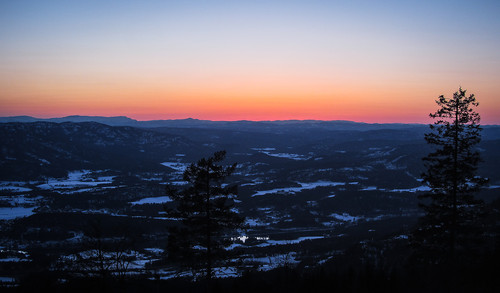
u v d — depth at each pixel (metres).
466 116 29.94
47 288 34.53
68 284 34.19
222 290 31.84
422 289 31.25
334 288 34.72
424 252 32.69
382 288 33.09
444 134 30.78
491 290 27.91
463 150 30.41
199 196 29.20
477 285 29.03
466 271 30.77
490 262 30.53
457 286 29.72
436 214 31.58
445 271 31.53
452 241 31.05
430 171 31.73
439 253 31.77
